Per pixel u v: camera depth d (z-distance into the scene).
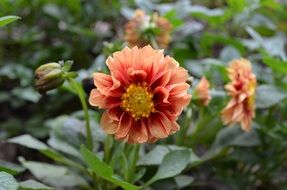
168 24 0.77
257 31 0.99
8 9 0.92
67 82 0.64
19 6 0.94
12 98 0.90
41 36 1.00
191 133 0.71
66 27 0.95
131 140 0.52
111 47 0.70
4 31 0.97
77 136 0.67
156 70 0.51
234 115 0.64
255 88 0.68
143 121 0.52
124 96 0.52
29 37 0.93
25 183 0.52
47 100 0.93
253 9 0.94
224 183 0.75
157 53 0.51
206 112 0.70
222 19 0.92
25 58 0.94
